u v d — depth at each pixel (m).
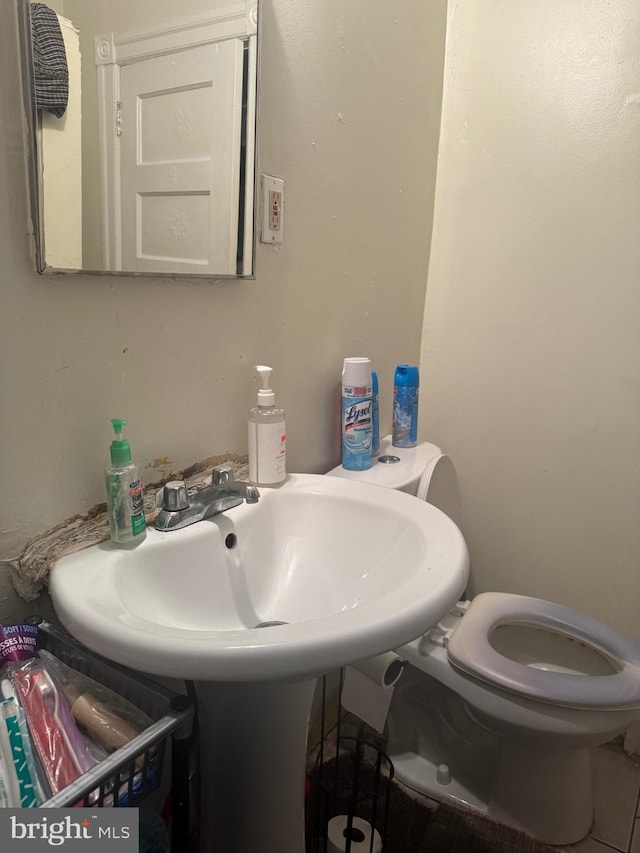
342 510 0.88
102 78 0.65
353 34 1.07
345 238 1.16
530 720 1.01
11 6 0.56
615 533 1.38
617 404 1.33
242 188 0.86
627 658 1.10
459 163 1.42
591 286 1.31
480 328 1.46
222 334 0.89
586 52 1.23
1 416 0.61
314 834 1.07
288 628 0.52
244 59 0.82
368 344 1.31
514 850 1.13
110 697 0.65
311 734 1.33
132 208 0.70
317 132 1.02
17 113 0.58
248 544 0.81
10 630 0.63
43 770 0.54
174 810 0.66
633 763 1.40
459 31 1.36
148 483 0.81
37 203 0.60
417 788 1.25
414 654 1.12
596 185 1.27
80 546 0.66
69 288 0.66
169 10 0.71
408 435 1.36
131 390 0.76
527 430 1.45
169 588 0.69
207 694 0.81
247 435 0.97
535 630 1.27
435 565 0.66
